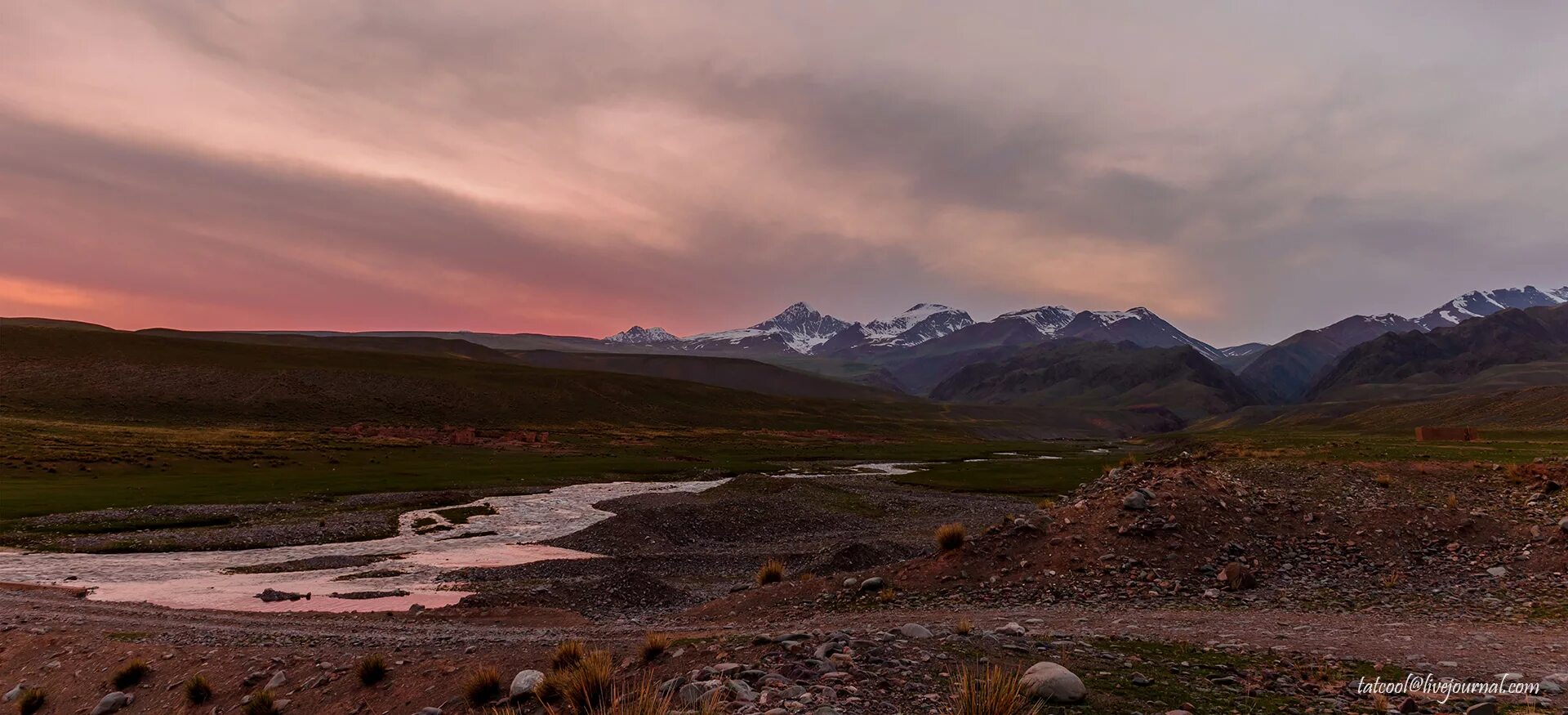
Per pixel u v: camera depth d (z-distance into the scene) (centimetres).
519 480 8500
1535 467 2856
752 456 14125
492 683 1225
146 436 10650
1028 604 1997
